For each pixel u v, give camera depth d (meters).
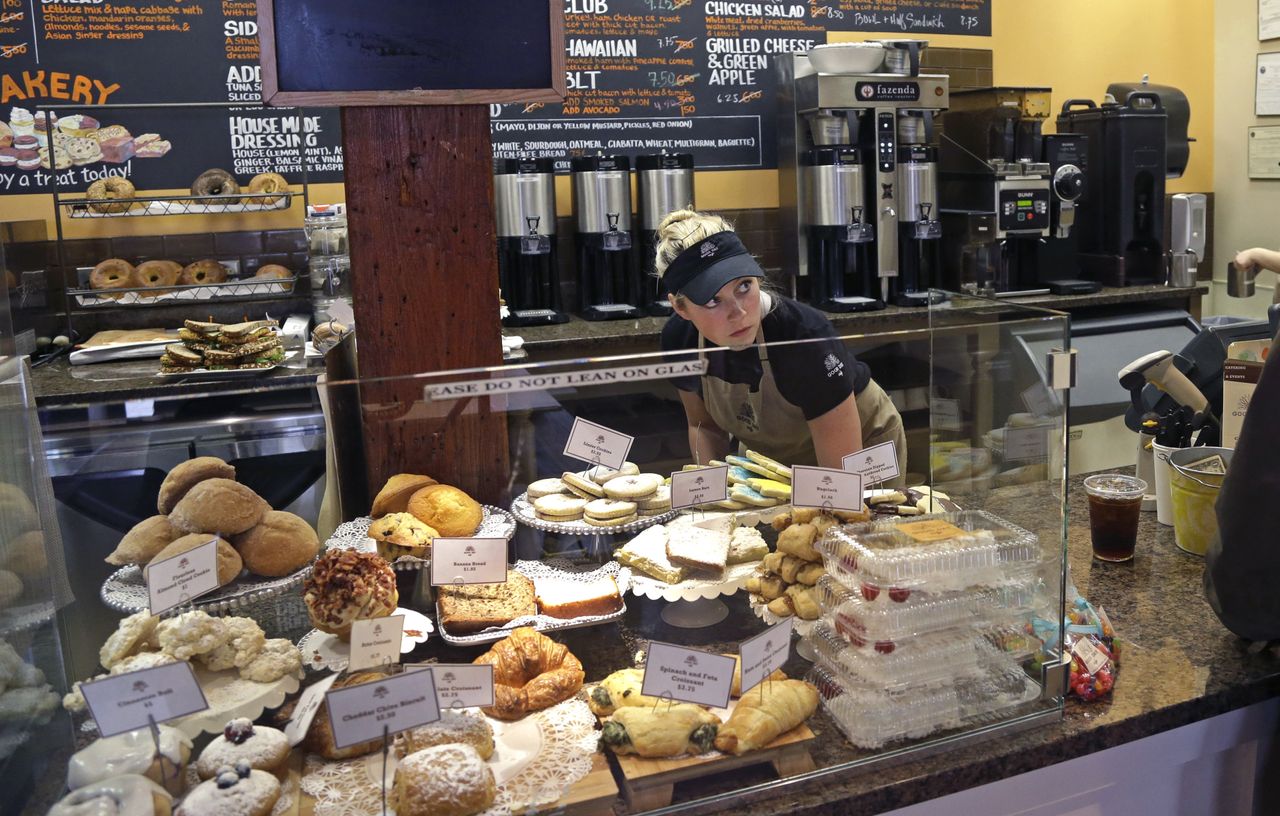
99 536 1.24
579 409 1.36
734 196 4.10
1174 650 1.43
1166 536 1.84
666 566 1.38
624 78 3.91
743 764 1.14
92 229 3.41
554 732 1.17
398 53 1.53
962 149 3.94
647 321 3.56
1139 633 1.48
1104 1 4.50
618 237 3.55
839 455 1.41
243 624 1.21
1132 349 3.68
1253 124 4.54
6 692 1.07
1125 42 4.57
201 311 3.47
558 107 3.85
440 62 1.55
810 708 1.20
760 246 4.15
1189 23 4.63
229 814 1.00
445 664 1.20
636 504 1.41
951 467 1.46
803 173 3.77
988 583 1.25
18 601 1.13
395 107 1.56
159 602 1.20
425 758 1.05
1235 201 4.68
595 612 1.34
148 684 1.07
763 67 4.07
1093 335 3.75
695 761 1.12
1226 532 1.30
